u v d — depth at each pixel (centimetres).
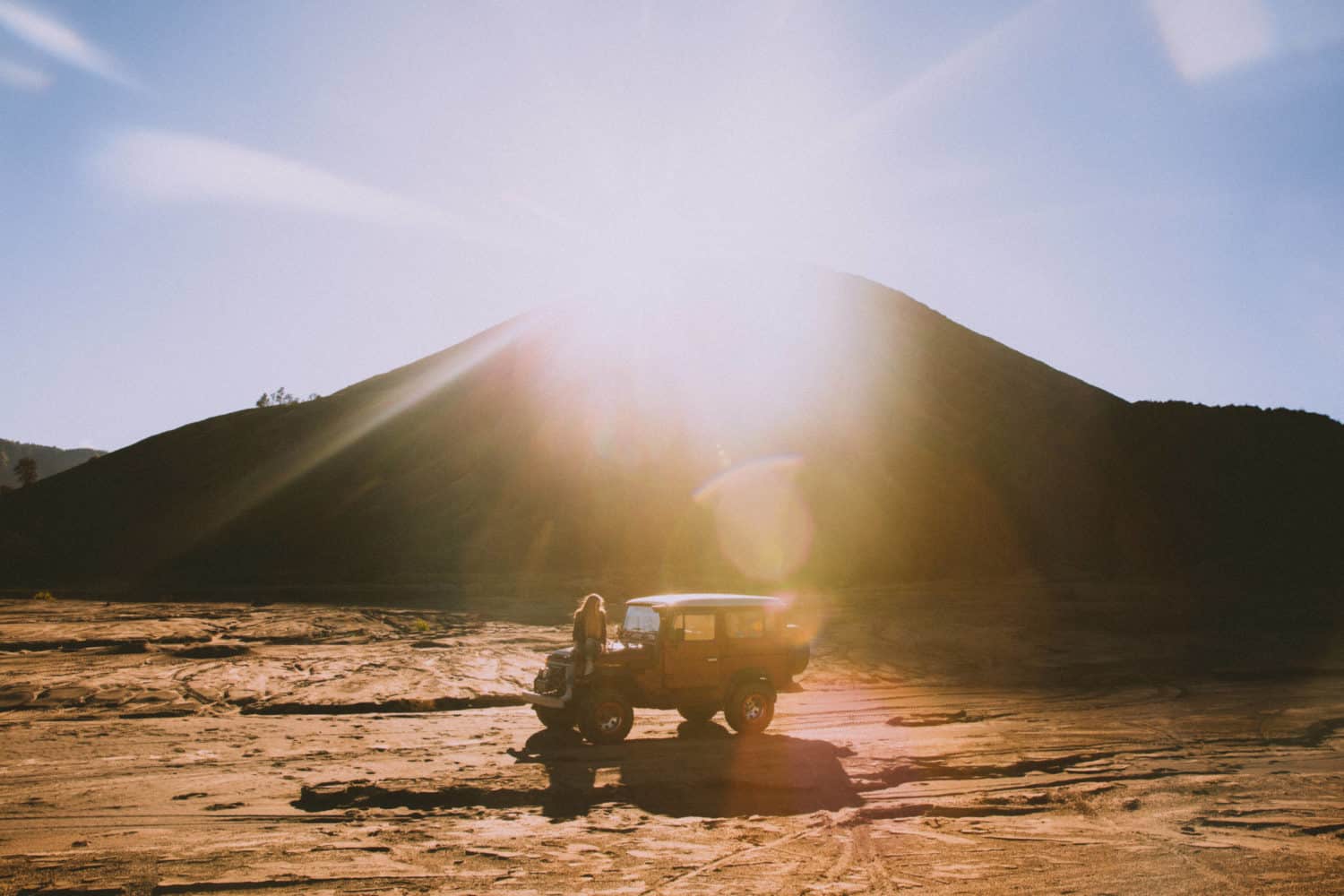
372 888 690
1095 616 3297
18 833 837
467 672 2014
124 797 975
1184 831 872
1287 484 6781
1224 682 2069
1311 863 770
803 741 1316
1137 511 6225
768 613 1414
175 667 2047
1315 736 1384
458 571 5328
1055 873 743
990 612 3434
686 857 779
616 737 1291
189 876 711
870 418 7275
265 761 1168
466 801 970
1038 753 1224
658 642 1331
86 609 3475
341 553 5875
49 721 1459
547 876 721
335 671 2006
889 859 778
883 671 2236
